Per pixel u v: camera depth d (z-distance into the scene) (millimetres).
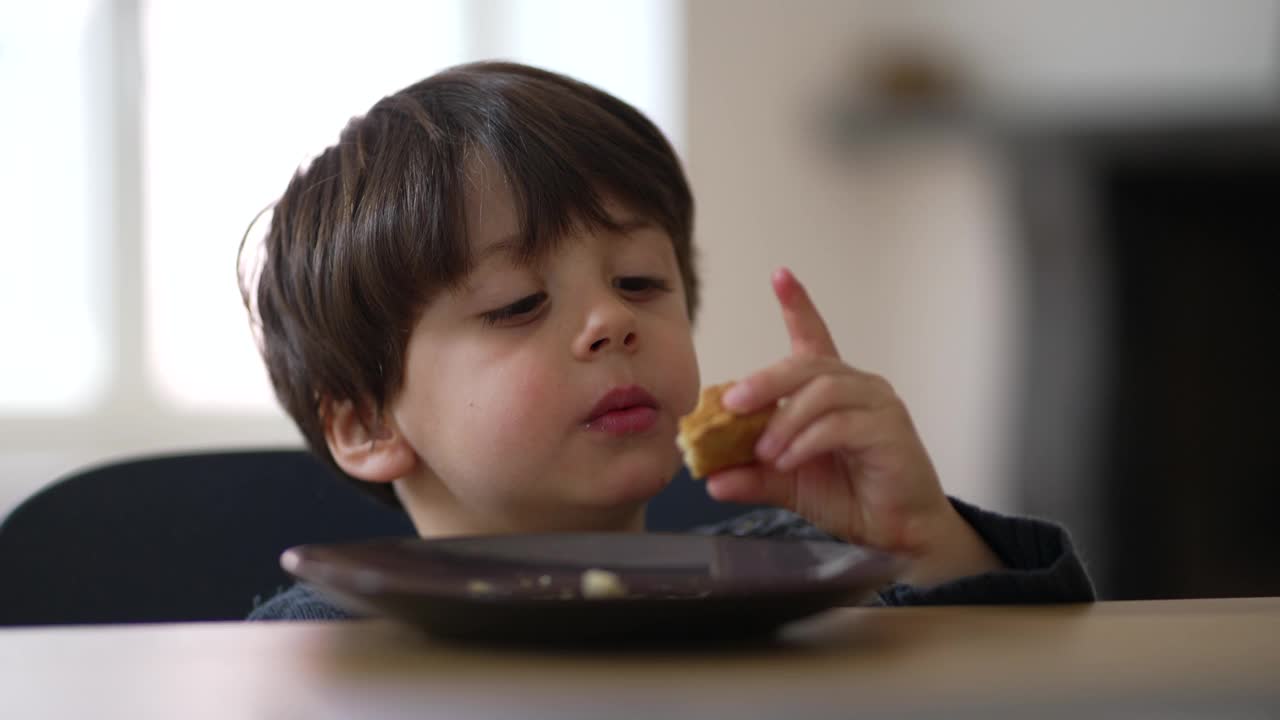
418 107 955
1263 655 646
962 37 2416
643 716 511
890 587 835
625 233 917
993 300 2430
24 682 598
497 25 2213
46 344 2023
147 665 636
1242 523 2387
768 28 2389
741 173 2393
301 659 652
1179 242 2400
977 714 514
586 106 950
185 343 2059
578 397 889
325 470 987
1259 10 2355
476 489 906
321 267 940
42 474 1998
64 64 2027
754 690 562
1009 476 2436
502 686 577
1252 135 2363
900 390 2455
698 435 812
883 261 2447
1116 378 2410
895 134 2426
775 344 2400
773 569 722
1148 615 711
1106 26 2389
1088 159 2408
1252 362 2389
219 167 2064
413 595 655
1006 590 785
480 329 902
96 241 2037
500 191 905
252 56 2076
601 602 648
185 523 972
